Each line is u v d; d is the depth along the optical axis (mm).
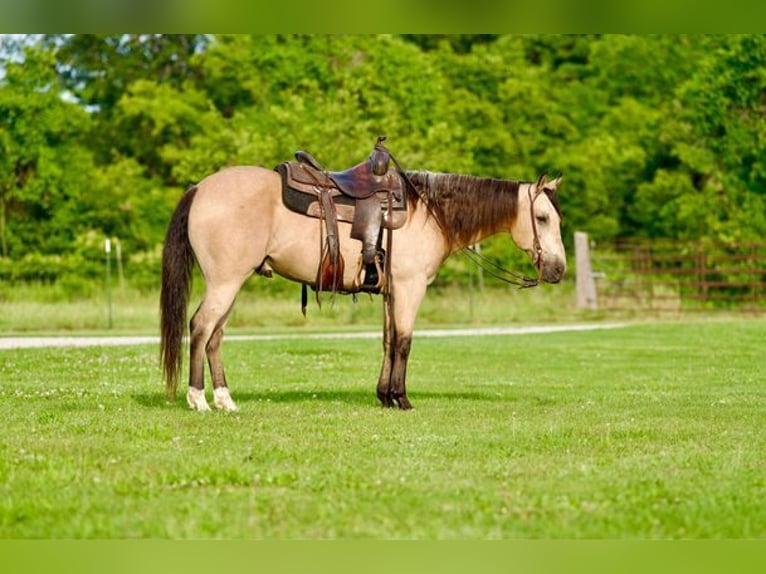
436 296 42500
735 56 47969
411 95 49344
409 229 13977
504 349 25375
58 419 12711
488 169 50781
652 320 39094
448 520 8242
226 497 8891
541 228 14359
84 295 42281
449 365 21750
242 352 23625
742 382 18734
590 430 12359
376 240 13594
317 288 13680
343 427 12367
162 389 16281
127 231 49094
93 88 55438
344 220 13562
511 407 14570
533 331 32406
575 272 46844
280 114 43312
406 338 14133
